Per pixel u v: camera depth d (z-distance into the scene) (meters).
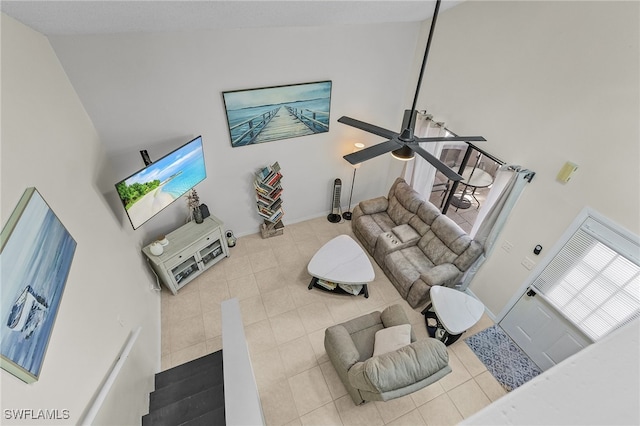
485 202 3.75
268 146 4.40
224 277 4.46
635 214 2.52
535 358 3.61
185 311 3.99
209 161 4.14
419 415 3.14
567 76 2.81
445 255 4.17
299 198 5.24
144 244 3.96
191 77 3.46
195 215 4.21
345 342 3.06
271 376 3.38
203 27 3.11
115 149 3.48
